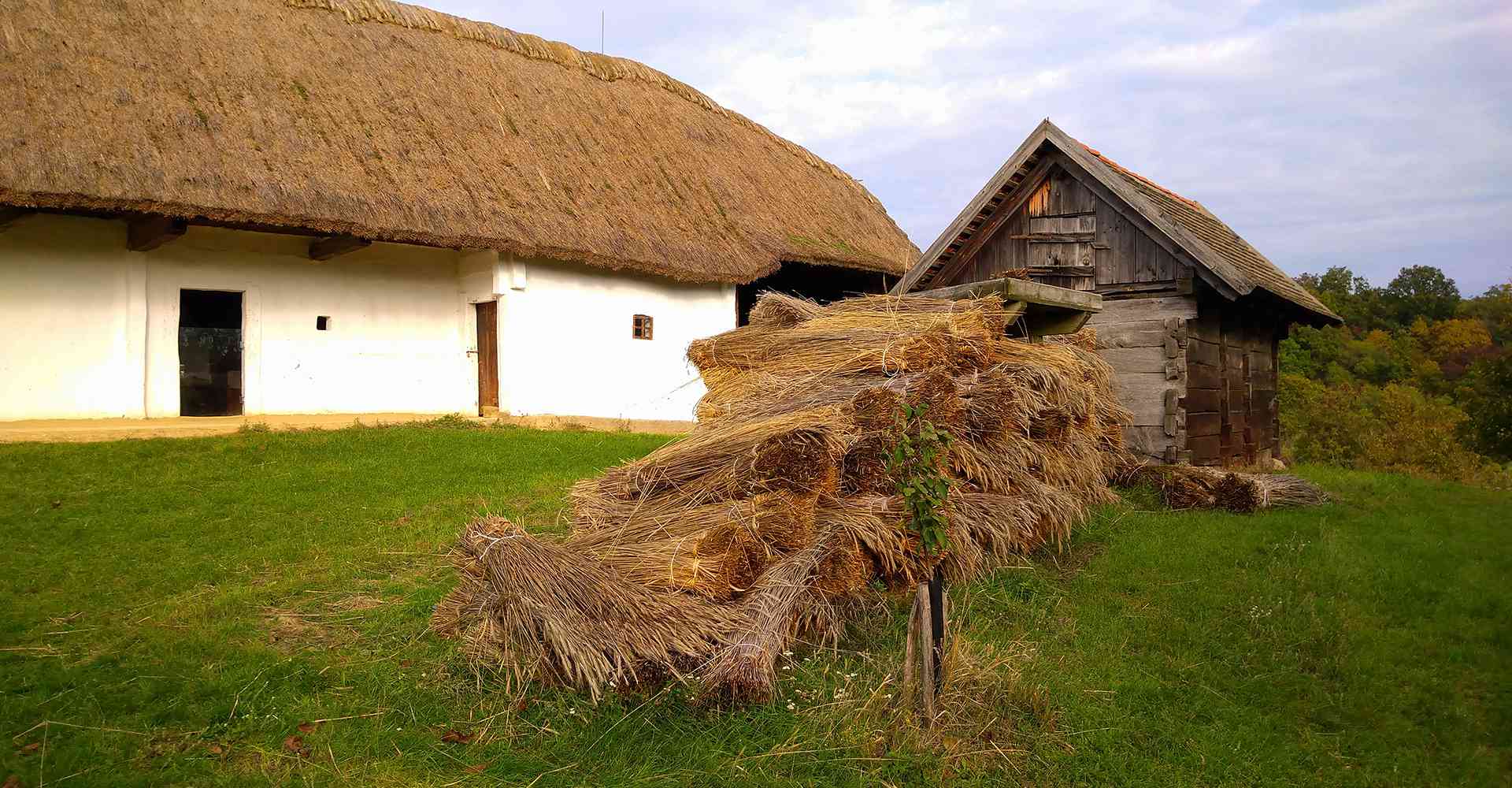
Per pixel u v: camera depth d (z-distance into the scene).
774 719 3.90
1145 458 10.09
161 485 7.63
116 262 10.64
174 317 11.14
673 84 18.86
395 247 13.16
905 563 4.91
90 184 8.83
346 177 10.86
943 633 4.37
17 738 3.56
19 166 8.52
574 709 3.87
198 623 4.79
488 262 12.93
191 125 10.09
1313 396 28.42
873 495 5.08
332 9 13.56
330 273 12.50
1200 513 8.12
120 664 4.25
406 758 3.60
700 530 4.33
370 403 12.86
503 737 3.75
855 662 4.52
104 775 3.34
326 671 4.27
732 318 15.91
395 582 5.58
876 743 3.74
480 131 13.27
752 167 17.84
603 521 4.83
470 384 13.54
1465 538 7.33
